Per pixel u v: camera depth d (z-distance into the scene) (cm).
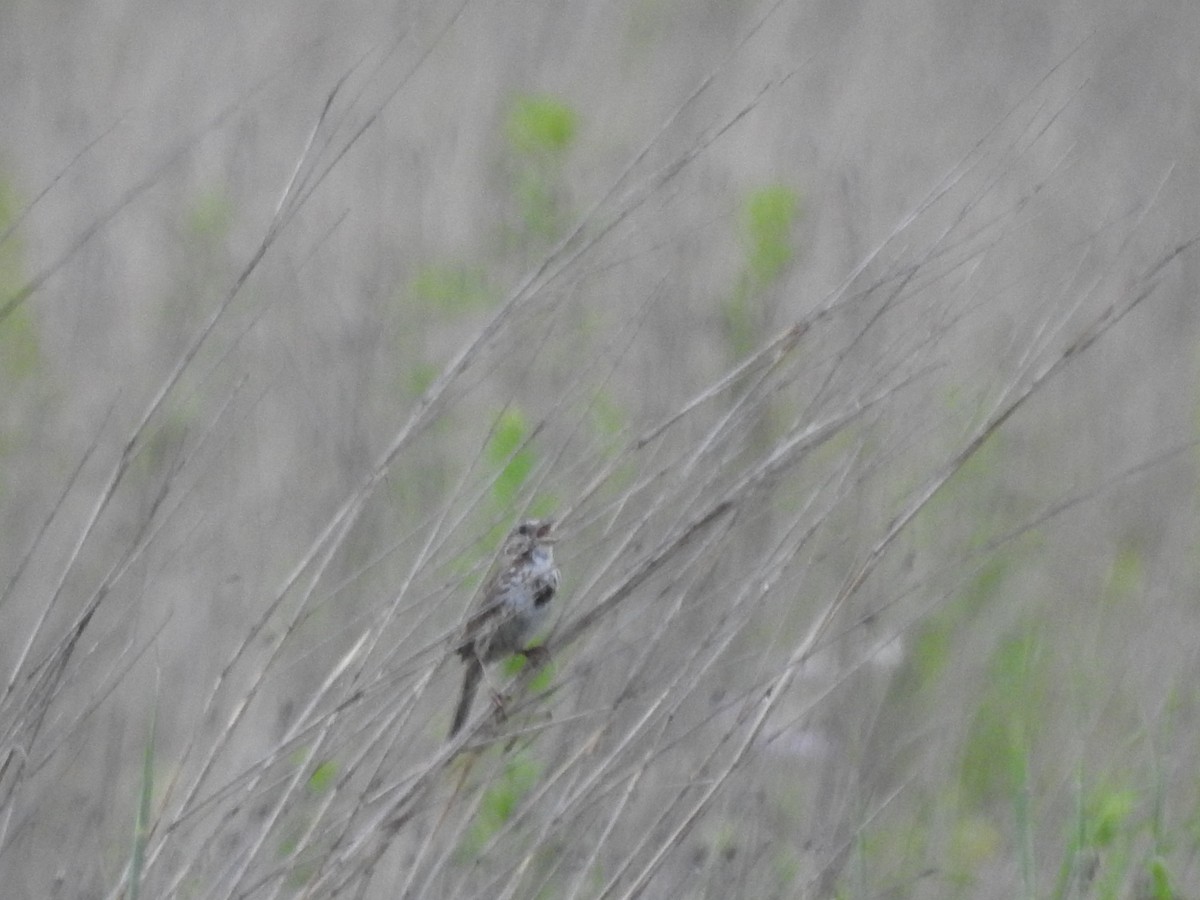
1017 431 1413
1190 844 1029
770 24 2388
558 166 1514
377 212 1695
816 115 2039
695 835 949
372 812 888
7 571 1309
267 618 848
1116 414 1517
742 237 1438
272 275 1648
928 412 1078
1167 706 1091
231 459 1320
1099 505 1391
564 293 966
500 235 1574
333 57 2319
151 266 1806
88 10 2380
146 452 1355
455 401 947
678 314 1309
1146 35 2433
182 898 852
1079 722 1117
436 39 887
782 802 1012
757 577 870
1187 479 1439
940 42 2400
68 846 979
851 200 1441
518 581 976
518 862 874
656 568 845
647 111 2056
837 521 1090
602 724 883
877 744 1077
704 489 880
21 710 802
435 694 1017
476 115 2080
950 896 1031
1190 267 1684
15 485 1398
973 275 1002
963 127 2022
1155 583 1290
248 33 2372
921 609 1018
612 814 931
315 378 1412
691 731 855
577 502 868
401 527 1189
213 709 1004
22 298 840
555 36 2266
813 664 1064
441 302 1474
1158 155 1959
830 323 1040
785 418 1044
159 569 976
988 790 1127
